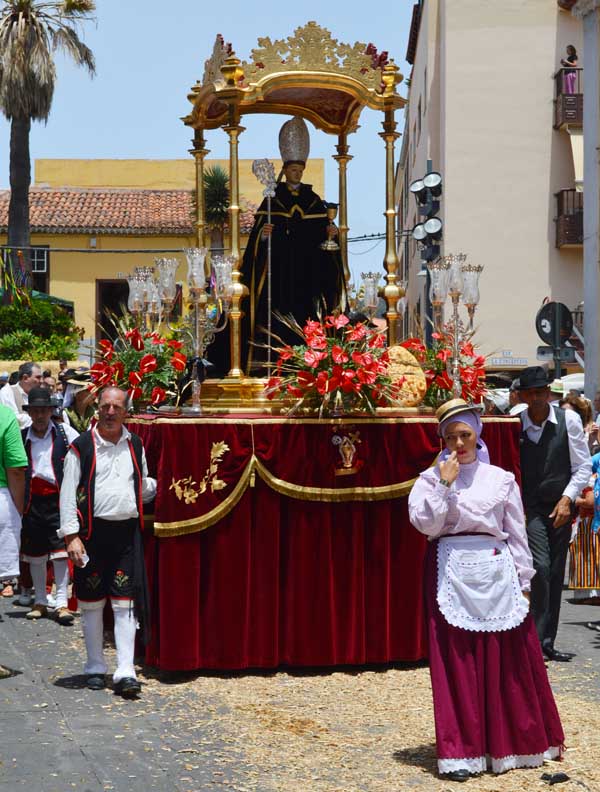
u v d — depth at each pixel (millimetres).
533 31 26844
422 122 31625
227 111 9711
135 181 42000
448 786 5441
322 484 7805
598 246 22875
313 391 7805
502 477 5797
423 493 5723
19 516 8055
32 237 38812
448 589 5684
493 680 5645
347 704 6984
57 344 28703
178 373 8938
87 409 10945
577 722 6520
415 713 6746
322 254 9523
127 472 7289
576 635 9234
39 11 29344
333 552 7887
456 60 26875
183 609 7605
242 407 8234
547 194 27000
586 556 10281
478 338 27016
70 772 5602
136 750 5969
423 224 16953
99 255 39031
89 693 7203
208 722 6523
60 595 9664
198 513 7598
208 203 35969
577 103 26250
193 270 8164
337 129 10078
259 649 7758
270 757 5867
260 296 9188
